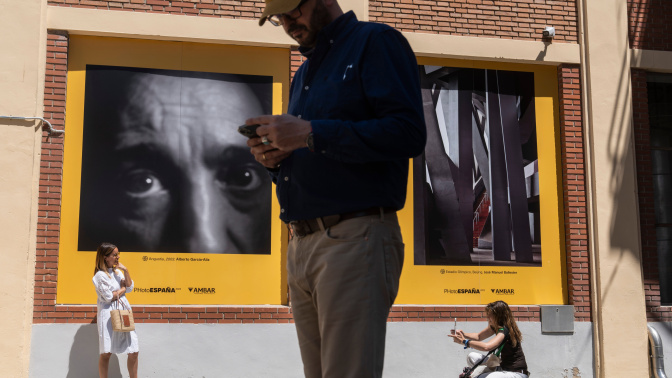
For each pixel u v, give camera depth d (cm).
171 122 904
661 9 1062
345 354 197
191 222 892
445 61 991
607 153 1002
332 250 203
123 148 888
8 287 822
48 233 849
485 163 982
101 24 888
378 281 200
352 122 195
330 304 200
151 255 877
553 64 1021
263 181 917
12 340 815
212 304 883
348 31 220
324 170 206
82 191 870
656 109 1061
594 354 959
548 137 1008
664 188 1041
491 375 670
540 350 945
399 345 905
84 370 826
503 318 699
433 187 962
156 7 909
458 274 952
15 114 848
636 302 977
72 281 853
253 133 205
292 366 877
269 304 897
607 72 1017
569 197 988
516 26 1009
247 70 932
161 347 849
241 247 901
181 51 918
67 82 885
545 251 983
